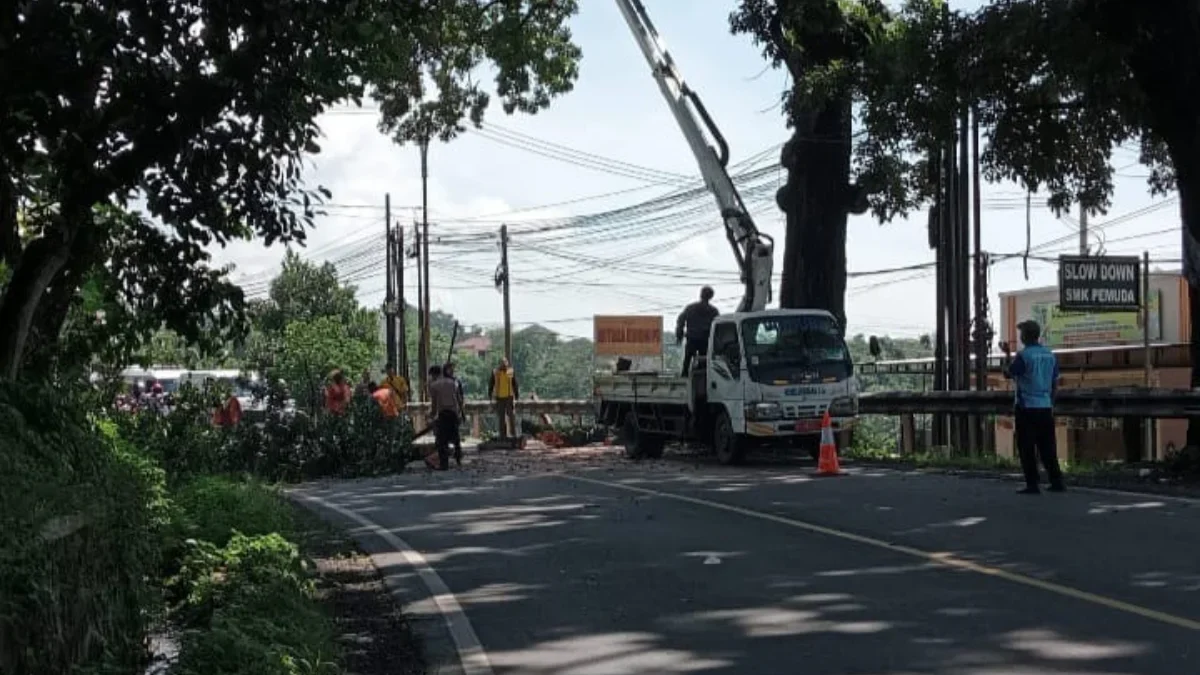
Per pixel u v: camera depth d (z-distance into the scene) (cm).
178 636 738
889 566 966
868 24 1981
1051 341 4488
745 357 1966
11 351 702
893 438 2945
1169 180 2067
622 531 1216
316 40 702
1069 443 3294
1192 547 1000
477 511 1459
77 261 767
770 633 766
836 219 2298
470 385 8288
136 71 625
